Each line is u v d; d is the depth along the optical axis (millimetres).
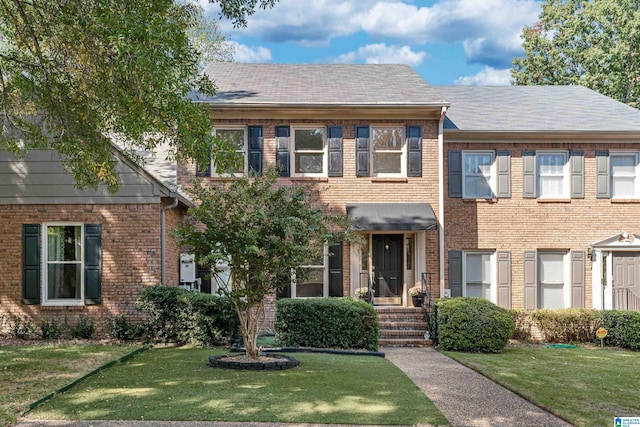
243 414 7906
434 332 16375
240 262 11430
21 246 15258
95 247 15164
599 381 11242
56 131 13531
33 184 15273
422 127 18844
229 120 18531
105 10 9461
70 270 15422
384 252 19375
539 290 19578
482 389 10258
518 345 17359
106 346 13609
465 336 15289
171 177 17984
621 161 19906
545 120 20078
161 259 15234
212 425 7465
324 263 18422
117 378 10117
